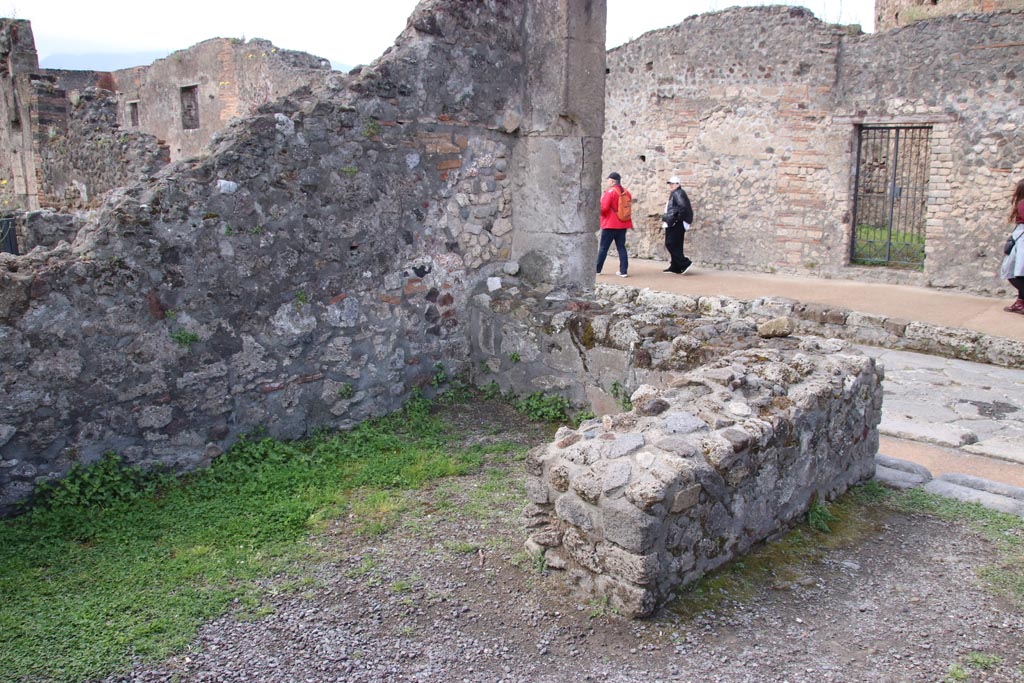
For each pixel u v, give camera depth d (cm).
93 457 443
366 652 308
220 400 489
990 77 1072
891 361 833
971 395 711
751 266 1368
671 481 324
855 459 458
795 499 403
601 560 336
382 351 573
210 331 482
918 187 1432
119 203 448
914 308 1016
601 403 555
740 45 1315
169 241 459
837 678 293
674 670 296
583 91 618
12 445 415
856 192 1259
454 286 620
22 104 1170
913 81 1146
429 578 361
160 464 467
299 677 293
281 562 374
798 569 371
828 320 933
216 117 2012
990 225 1097
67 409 431
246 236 491
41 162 1157
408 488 459
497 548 386
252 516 418
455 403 605
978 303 1047
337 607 339
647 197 1504
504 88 622
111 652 305
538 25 617
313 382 536
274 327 510
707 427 367
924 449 574
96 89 1059
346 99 531
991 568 376
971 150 1102
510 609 337
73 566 369
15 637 314
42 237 885
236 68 1934
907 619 335
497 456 508
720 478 347
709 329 528
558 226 629
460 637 318
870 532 411
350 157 536
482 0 593
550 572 360
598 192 650
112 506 427
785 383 420
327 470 478
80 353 432
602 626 323
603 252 1325
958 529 415
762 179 1330
